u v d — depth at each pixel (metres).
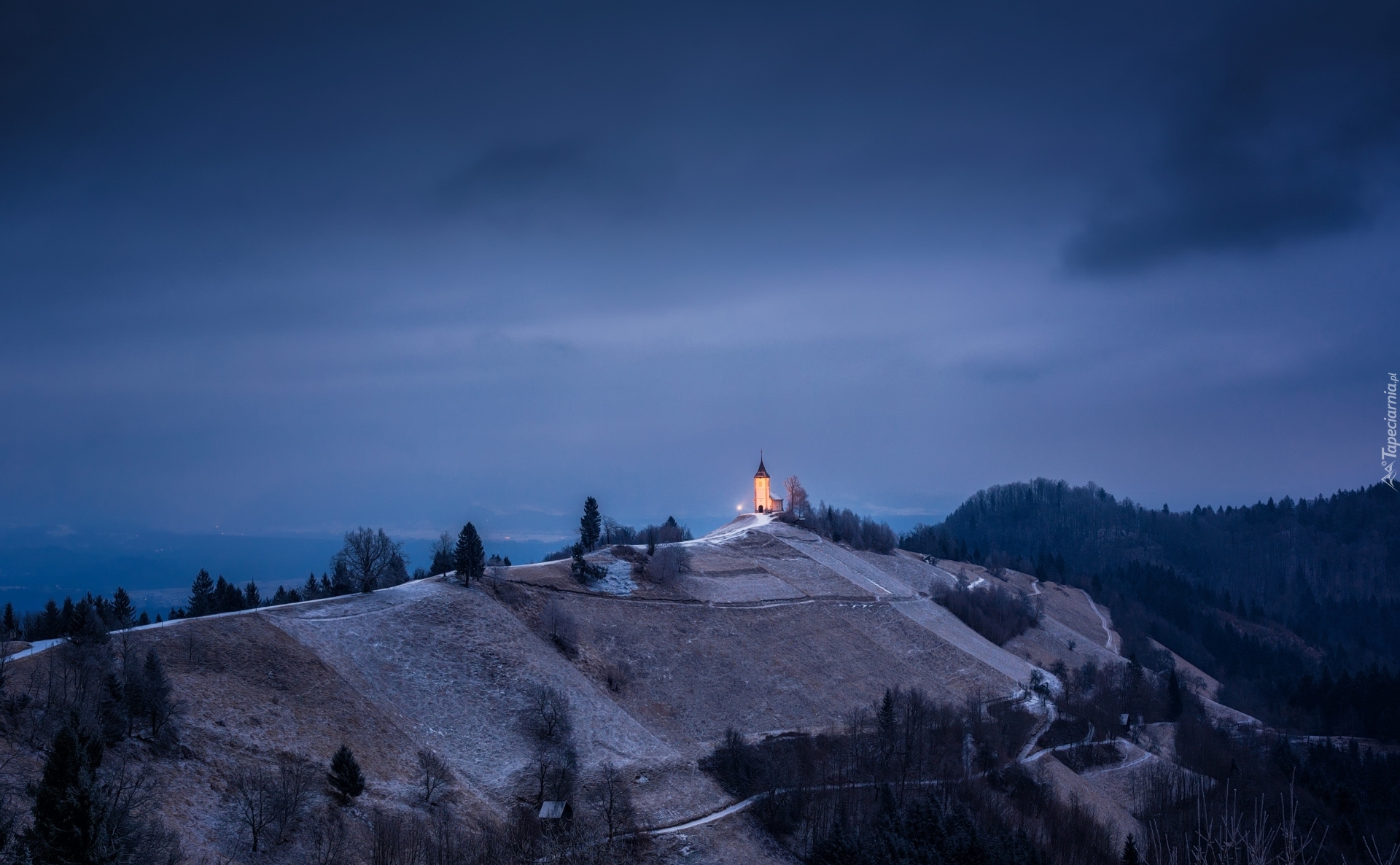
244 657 109.44
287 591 172.50
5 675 85.38
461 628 136.38
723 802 116.25
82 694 83.50
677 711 138.25
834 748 133.88
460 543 151.38
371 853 85.44
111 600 143.25
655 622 163.12
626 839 102.12
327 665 115.69
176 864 65.38
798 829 112.38
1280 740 188.25
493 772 109.56
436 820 95.00
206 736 91.19
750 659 161.00
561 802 104.81
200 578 158.62
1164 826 134.50
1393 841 141.88
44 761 76.06
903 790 122.44
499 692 125.12
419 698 118.31
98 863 56.94
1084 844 121.38
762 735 137.25
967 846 99.69
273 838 81.75
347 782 91.75
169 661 101.94
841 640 181.50
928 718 147.12
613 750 121.31
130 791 71.81
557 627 145.38
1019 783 136.00
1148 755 168.00
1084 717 178.00
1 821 59.59
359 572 146.62
